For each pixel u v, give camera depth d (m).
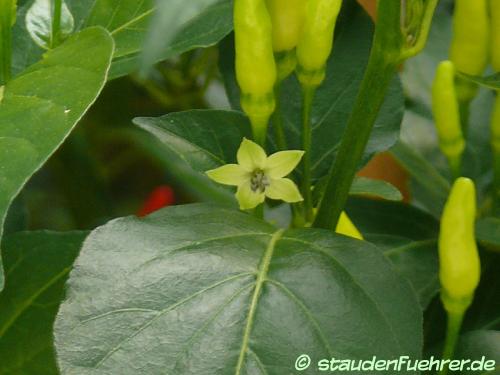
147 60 0.11
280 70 0.15
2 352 0.17
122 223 0.14
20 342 0.17
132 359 0.13
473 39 0.17
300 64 0.15
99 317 0.13
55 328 0.13
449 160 0.17
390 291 0.14
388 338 0.13
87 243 0.14
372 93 0.15
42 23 0.16
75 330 0.13
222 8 0.16
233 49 0.19
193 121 0.16
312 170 0.18
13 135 0.13
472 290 0.15
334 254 0.14
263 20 0.14
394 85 0.18
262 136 0.15
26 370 0.17
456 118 0.16
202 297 0.13
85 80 0.13
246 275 0.14
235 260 0.14
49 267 0.17
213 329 0.13
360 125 0.16
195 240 0.14
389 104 0.18
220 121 0.17
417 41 0.15
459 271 0.14
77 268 0.14
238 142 0.16
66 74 0.13
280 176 0.15
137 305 0.13
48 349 0.17
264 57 0.14
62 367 0.13
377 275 0.14
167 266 0.14
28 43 0.18
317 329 0.13
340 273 0.14
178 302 0.13
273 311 0.13
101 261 0.14
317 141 0.18
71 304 0.13
